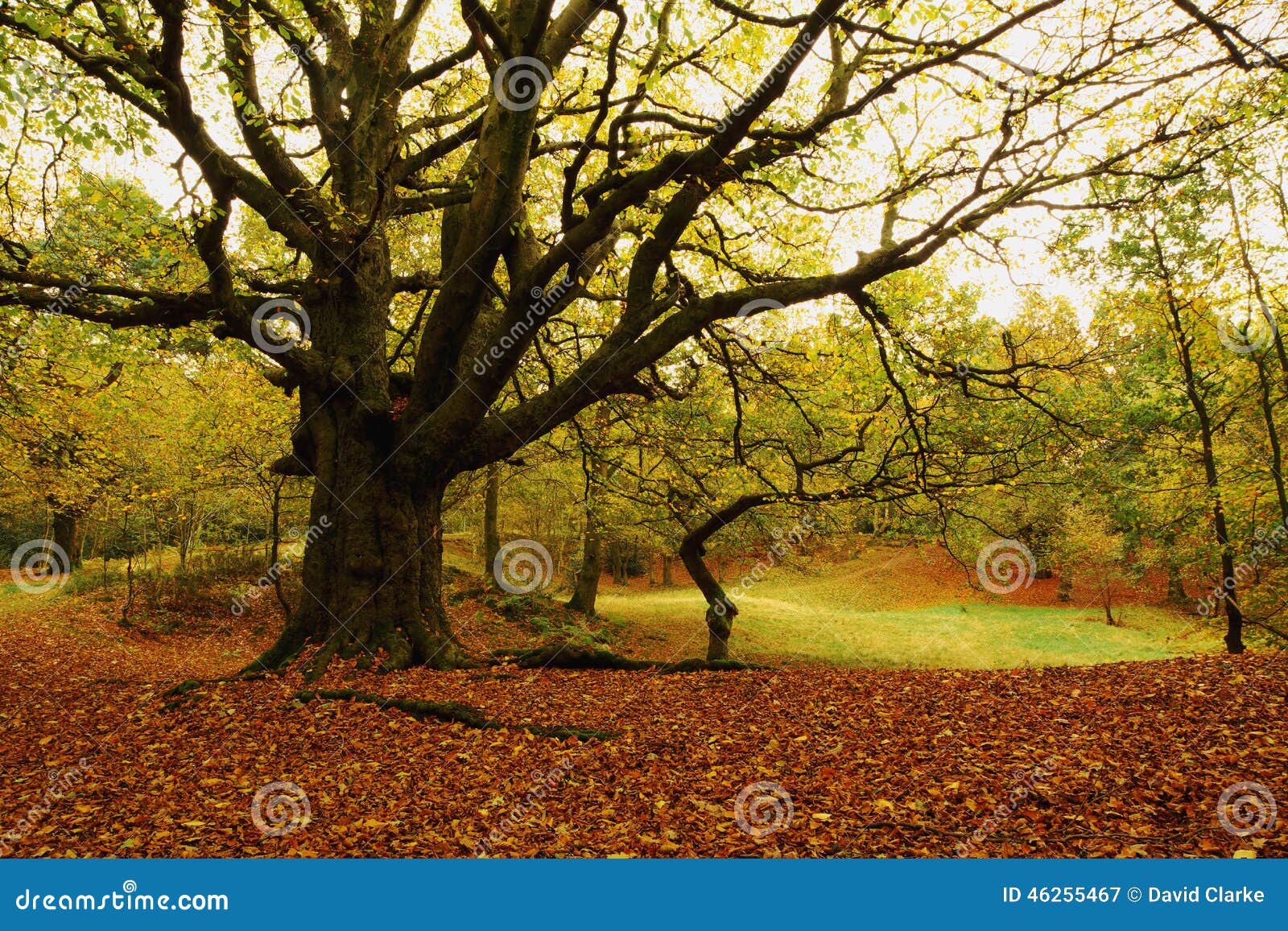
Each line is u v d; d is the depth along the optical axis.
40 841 6.17
